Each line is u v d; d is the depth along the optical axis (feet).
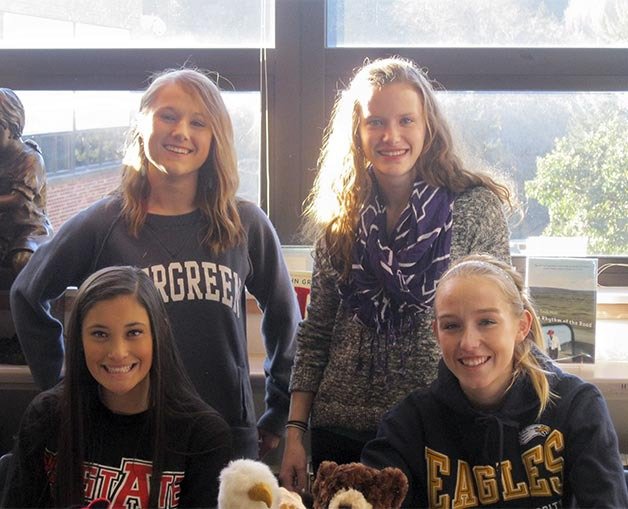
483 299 4.80
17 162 7.70
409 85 5.78
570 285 7.18
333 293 6.09
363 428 5.80
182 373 5.23
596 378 6.75
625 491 4.62
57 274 6.11
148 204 6.07
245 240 6.25
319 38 8.11
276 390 6.70
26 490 5.07
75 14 8.32
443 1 8.11
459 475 4.88
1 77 8.37
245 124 8.34
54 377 6.62
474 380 4.79
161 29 8.29
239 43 8.26
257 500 3.84
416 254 5.65
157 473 4.93
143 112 6.01
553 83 8.07
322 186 6.19
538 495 4.79
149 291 5.10
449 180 5.84
